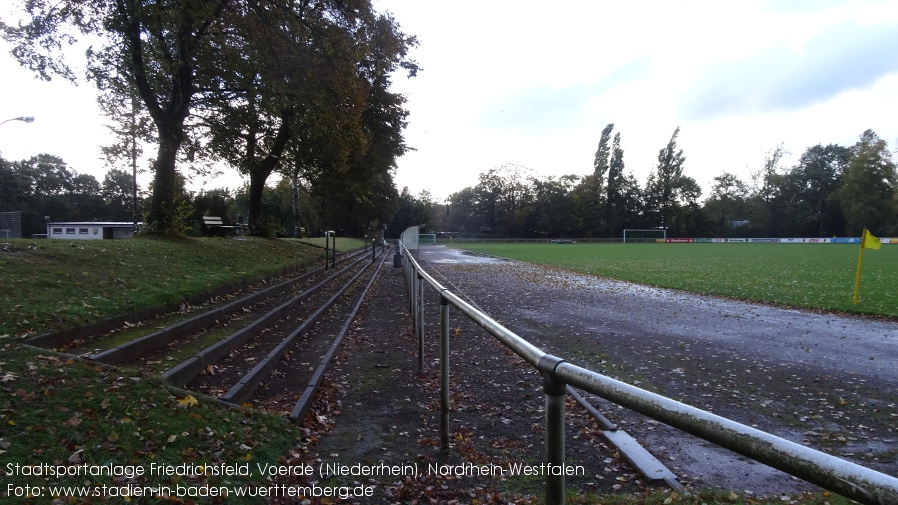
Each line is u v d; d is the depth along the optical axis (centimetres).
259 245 2014
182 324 717
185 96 1549
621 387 158
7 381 396
